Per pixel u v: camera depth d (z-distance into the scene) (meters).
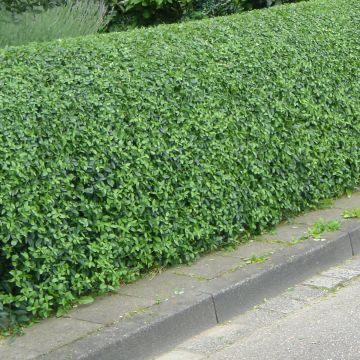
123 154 4.39
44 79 4.24
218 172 4.91
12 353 3.69
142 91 4.58
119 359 3.78
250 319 4.32
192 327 4.13
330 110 5.80
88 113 4.29
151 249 4.59
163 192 4.60
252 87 5.20
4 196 3.88
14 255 3.95
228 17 5.70
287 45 5.54
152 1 7.36
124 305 4.17
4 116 3.96
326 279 4.85
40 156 4.05
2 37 5.76
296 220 5.52
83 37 4.91
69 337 3.82
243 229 5.12
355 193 6.08
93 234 4.27
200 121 4.84
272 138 5.27
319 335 4.05
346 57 5.97
